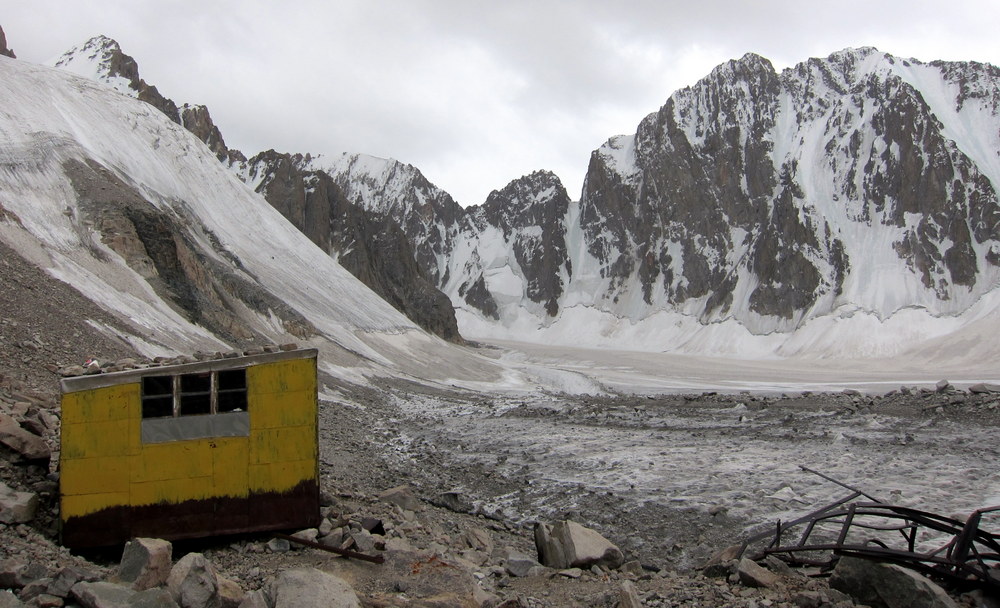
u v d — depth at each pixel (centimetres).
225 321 5472
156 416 1304
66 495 1217
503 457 3070
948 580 1143
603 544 1402
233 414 1302
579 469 2802
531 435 3794
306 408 1333
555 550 1390
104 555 1237
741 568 1259
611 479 2600
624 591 1087
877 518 1948
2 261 3606
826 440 3384
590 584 1250
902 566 1159
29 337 2747
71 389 1234
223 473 1290
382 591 1113
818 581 1234
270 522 1305
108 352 3130
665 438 3644
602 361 13525
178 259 5569
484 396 6681
